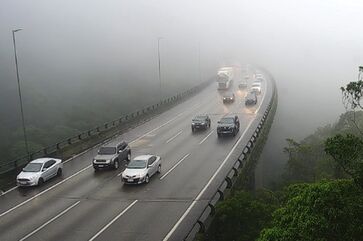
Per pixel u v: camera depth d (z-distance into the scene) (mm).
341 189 17312
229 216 26719
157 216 28359
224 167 39219
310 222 16391
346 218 16219
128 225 27094
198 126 56719
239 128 56719
